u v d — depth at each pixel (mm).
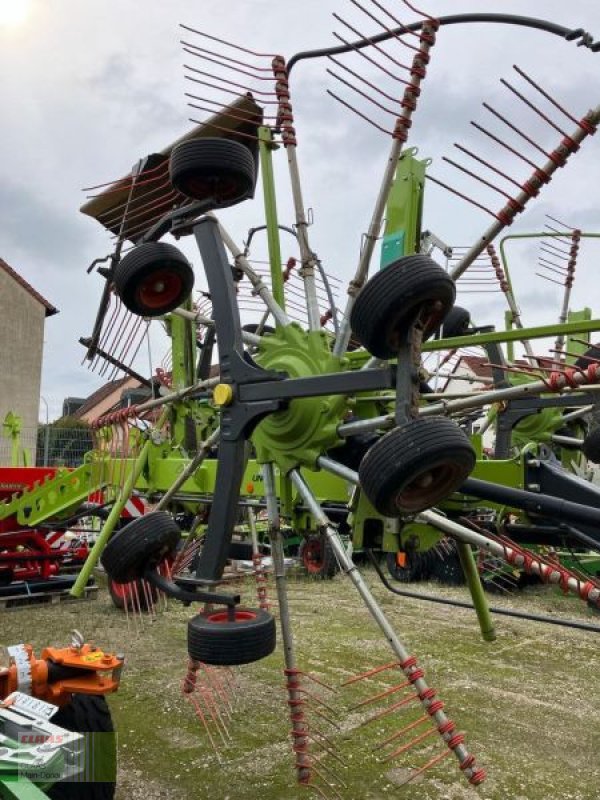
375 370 2771
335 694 4965
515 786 3625
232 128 4629
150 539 3428
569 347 7934
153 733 4246
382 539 3785
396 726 4383
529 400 7320
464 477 2730
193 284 3953
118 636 6469
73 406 23203
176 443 7473
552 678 5461
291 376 3402
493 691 5121
